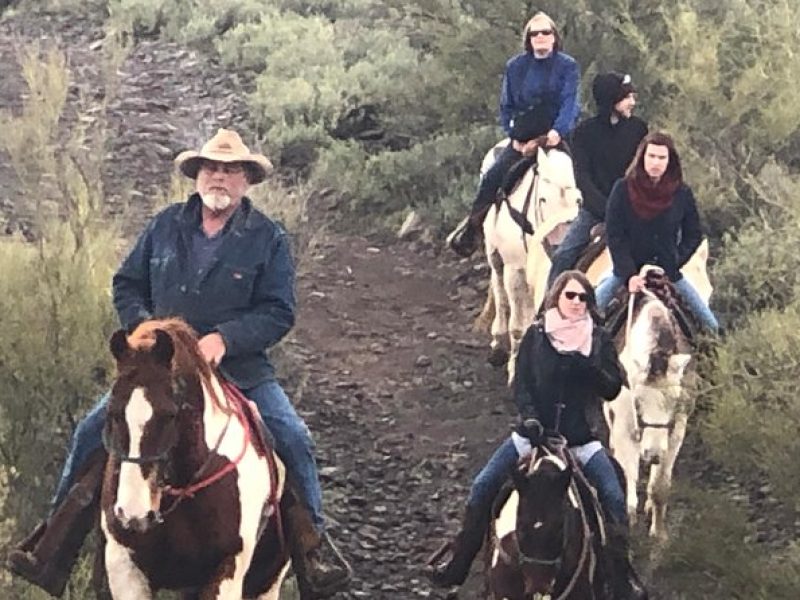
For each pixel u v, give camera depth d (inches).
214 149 251.3
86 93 653.9
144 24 775.1
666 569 291.7
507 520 265.4
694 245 329.7
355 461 381.1
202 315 254.2
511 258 413.7
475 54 581.0
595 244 355.6
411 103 630.5
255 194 476.4
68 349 321.4
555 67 414.6
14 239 379.2
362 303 486.3
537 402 270.5
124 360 231.8
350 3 820.6
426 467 379.6
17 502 294.5
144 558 245.4
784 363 312.3
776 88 484.1
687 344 315.6
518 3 571.8
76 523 252.2
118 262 366.3
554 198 396.8
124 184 547.5
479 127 596.1
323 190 585.6
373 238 550.3
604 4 550.9
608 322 322.7
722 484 357.7
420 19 632.4
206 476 243.3
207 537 245.4
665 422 310.5
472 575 331.3
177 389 232.7
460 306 491.2
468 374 437.4
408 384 430.3
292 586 307.3
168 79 697.6
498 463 274.2
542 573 251.1
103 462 252.7
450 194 560.4
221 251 253.4
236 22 786.2
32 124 386.6
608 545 267.0
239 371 259.3
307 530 258.2
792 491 300.7
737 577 284.5
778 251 412.5
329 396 417.7
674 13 544.1
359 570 331.9
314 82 675.4
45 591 264.2
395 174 580.4
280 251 257.0
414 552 341.4
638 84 523.8
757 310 413.1
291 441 259.3
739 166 483.8
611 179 365.4
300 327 462.3
